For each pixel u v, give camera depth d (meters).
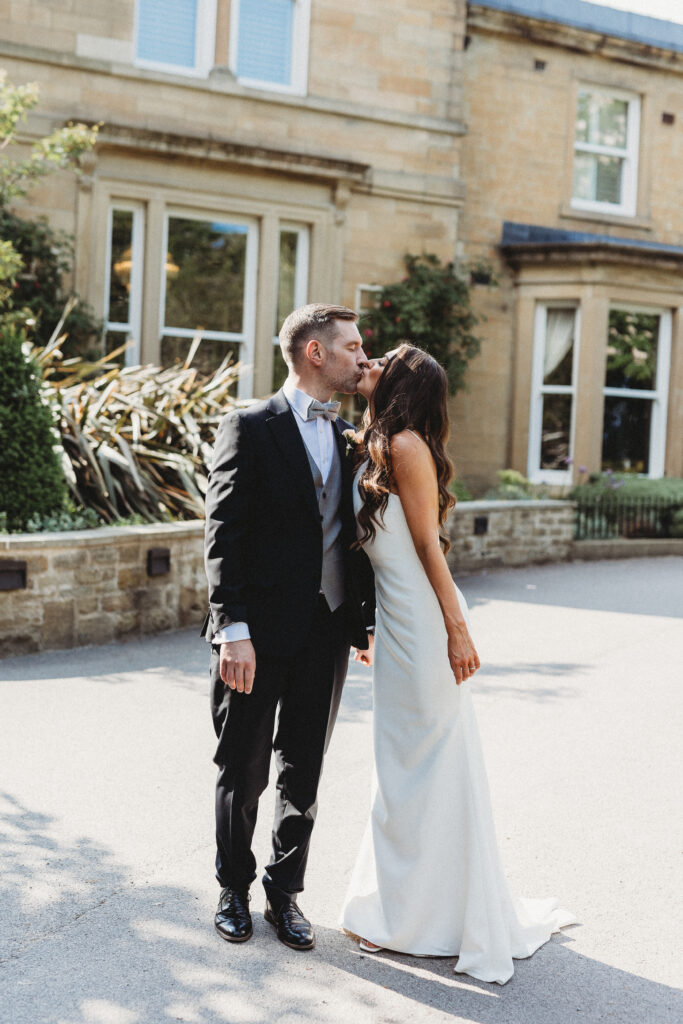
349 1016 2.61
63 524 6.96
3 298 9.07
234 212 11.34
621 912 3.22
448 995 2.73
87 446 7.64
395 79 12.09
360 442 3.06
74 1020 2.54
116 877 3.33
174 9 11.02
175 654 6.43
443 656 2.93
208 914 3.12
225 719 2.98
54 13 10.30
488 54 13.27
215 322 11.48
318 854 3.59
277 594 2.94
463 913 2.93
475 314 13.24
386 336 12.05
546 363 13.62
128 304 11.03
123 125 10.44
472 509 10.29
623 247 12.84
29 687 5.53
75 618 6.51
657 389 13.94
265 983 2.75
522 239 13.59
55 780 4.14
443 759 2.94
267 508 2.95
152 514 7.86
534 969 2.88
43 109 10.30
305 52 11.55
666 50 14.09
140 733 4.79
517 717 5.33
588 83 14.02
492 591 9.26
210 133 11.10
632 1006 2.70
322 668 3.02
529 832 3.81
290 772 3.03
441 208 12.50
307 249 11.85
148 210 10.84
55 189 10.36
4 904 3.12
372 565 3.05
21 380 6.95
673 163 14.55
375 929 2.99
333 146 11.78
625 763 4.61
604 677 6.21
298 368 3.06
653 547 12.03
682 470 14.04
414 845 2.94
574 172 14.20
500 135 13.40
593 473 13.09
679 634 7.52
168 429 8.62
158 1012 2.59
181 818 3.81
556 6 13.56
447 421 3.06
